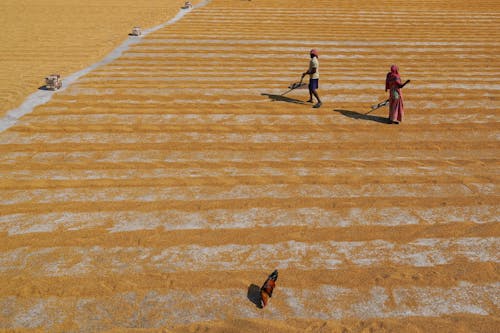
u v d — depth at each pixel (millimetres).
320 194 6703
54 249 5320
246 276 4906
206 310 4418
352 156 8125
